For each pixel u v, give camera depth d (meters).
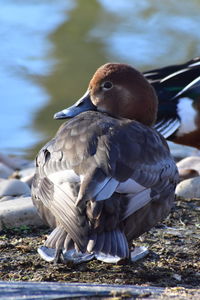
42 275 9.21
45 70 20.16
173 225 10.98
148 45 21.28
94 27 22.34
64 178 8.66
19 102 18.88
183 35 21.84
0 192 12.36
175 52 20.97
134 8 23.52
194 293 8.42
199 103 14.29
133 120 9.66
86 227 8.24
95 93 10.75
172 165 9.39
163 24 22.52
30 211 10.80
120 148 8.79
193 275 9.35
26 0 24.20
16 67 20.33
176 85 14.49
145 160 8.89
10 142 17.58
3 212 10.73
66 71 20.11
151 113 10.67
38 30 22.25
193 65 14.82
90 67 20.25
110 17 23.02
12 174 15.46
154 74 14.92
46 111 18.55
